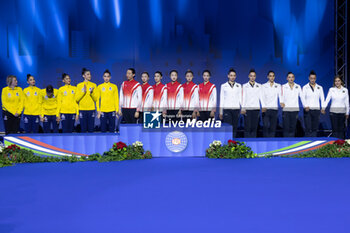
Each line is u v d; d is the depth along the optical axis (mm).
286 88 10352
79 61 10906
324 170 6949
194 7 11070
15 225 4070
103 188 5641
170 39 11102
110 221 4184
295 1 11188
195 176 6453
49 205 4785
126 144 8391
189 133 8469
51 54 10789
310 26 11227
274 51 11234
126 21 10984
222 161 7910
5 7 10570
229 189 5555
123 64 11039
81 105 10164
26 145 8211
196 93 9930
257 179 6215
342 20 11172
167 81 11164
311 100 10398
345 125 10602
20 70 10711
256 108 10219
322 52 11266
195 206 4727
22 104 10039
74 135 8336
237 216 4344
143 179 6230
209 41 11148
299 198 5082
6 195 5266
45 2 10695
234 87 9961
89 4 10859
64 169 7105
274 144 8609
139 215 4387
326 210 4559
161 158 8289
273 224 4082
